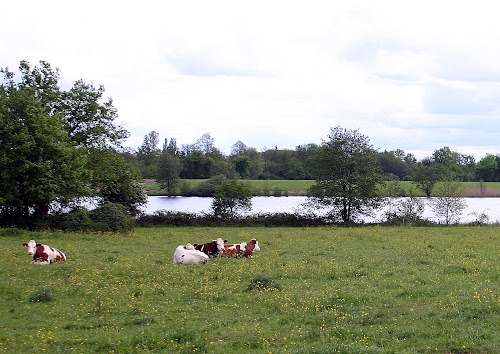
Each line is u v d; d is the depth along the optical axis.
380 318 11.70
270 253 23.80
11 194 32.00
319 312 12.43
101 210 35.28
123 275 16.97
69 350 9.77
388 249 24.94
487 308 11.92
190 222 45.12
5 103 33.59
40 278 16.38
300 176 127.12
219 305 13.26
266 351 9.76
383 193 53.19
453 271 17.66
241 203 48.22
